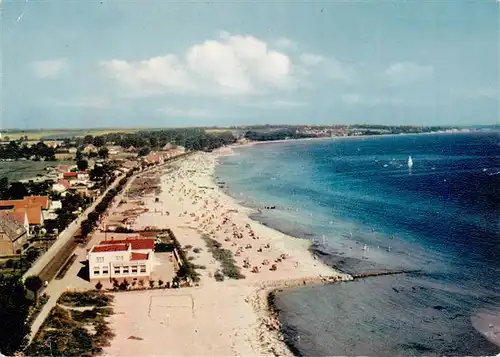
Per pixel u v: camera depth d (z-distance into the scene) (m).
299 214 173.12
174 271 108.25
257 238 138.50
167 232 146.12
